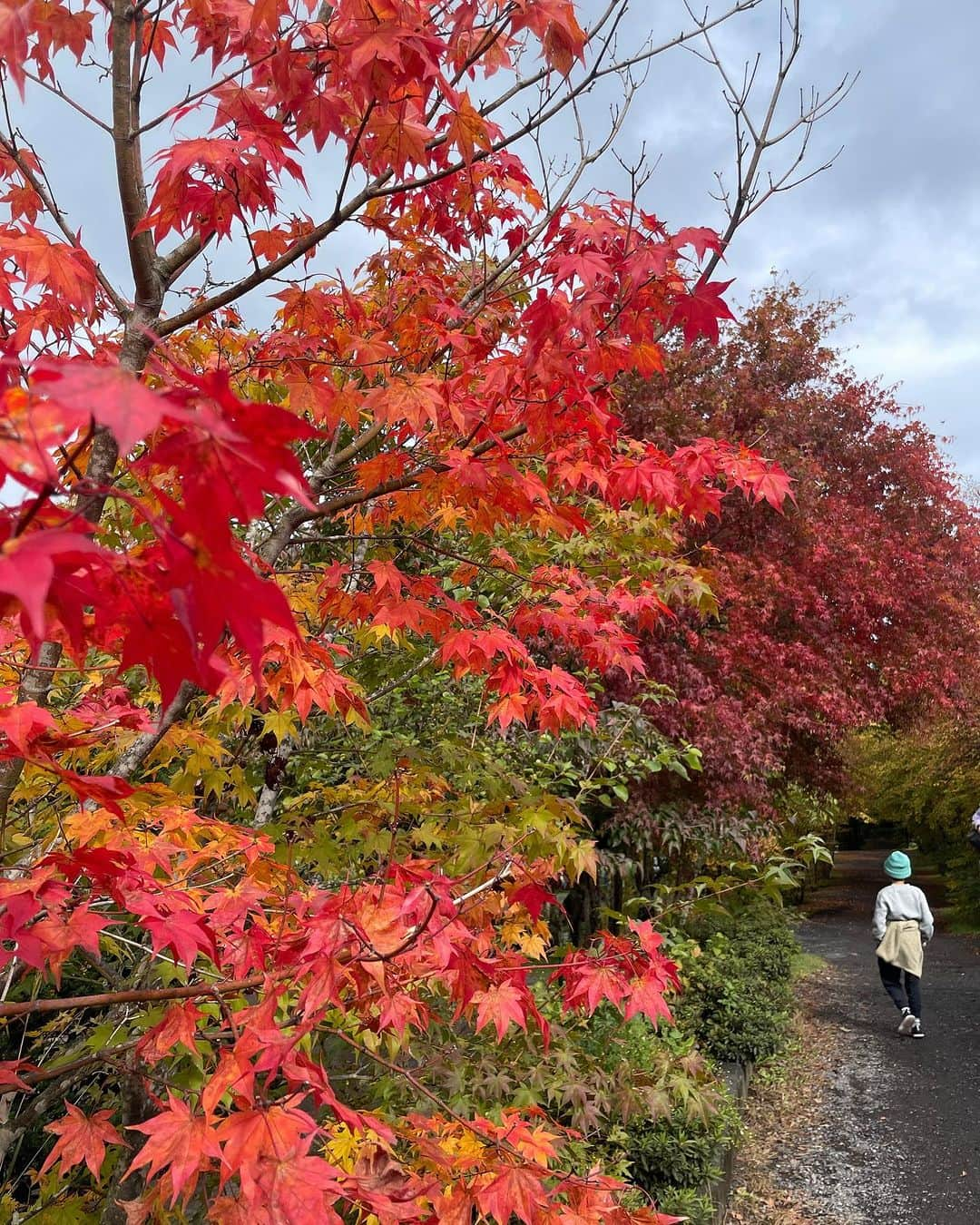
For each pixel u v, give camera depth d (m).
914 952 8.32
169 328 1.69
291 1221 1.10
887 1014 9.07
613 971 1.80
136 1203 1.61
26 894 1.25
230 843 1.86
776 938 9.80
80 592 0.74
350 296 2.32
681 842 7.23
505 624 2.71
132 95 1.62
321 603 2.49
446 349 2.38
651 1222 1.57
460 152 1.85
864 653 8.90
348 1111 1.28
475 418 2.19
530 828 2.60
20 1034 3.21
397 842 2.70
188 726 2.24
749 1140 5.93
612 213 2.24
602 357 2.08
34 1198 3.04
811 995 9.82
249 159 1.75
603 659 2.79
